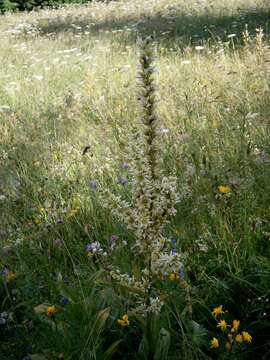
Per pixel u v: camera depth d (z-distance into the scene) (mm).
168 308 2615
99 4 17844
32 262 3295
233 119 4660
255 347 2471
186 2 14875
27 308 2912
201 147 4242
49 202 3695
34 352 2604
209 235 3123
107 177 4125
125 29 12023
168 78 6516
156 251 2277
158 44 9531
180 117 4984
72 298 2645
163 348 2404
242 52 7074
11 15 18062
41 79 7691
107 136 4938
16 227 3828
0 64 9398
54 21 15289
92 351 2314
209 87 5793
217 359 2402
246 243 3014
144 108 2125
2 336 2842
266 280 2719
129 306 2662
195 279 2980
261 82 5645
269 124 4395
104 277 2795
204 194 3420
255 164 3691
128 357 2537
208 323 2680
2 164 4867
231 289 2752
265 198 3363
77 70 8195
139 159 2154
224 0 13961
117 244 3258
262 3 12766
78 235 3541
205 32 10438
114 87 6422
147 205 2193
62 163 4688
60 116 5879
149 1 16125
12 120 6000
